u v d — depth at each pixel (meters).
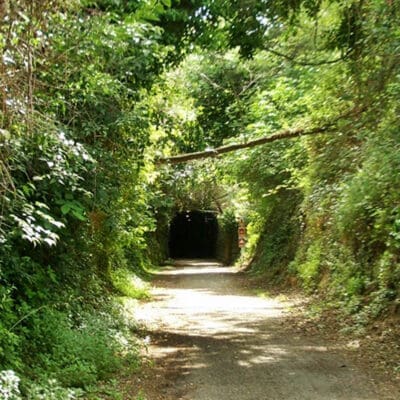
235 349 8.77
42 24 4.19
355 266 11.73
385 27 7.69
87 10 6.52
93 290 10.77
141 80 8.74
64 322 7.54
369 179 9.98
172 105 11.66
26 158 6.08
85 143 7.85
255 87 16.56
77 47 5.76
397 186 9.12
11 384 4.91
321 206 14.15
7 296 6.66
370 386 6.59
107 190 8.45
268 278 19.25
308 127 11.28
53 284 8.48
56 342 6.96
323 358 8.05
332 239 13.80
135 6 7.87
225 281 21.45
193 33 9.25
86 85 6.95
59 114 7.51
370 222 11.21
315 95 10.93
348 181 12.11
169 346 9.03
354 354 8.21
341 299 11.66
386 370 7.21
